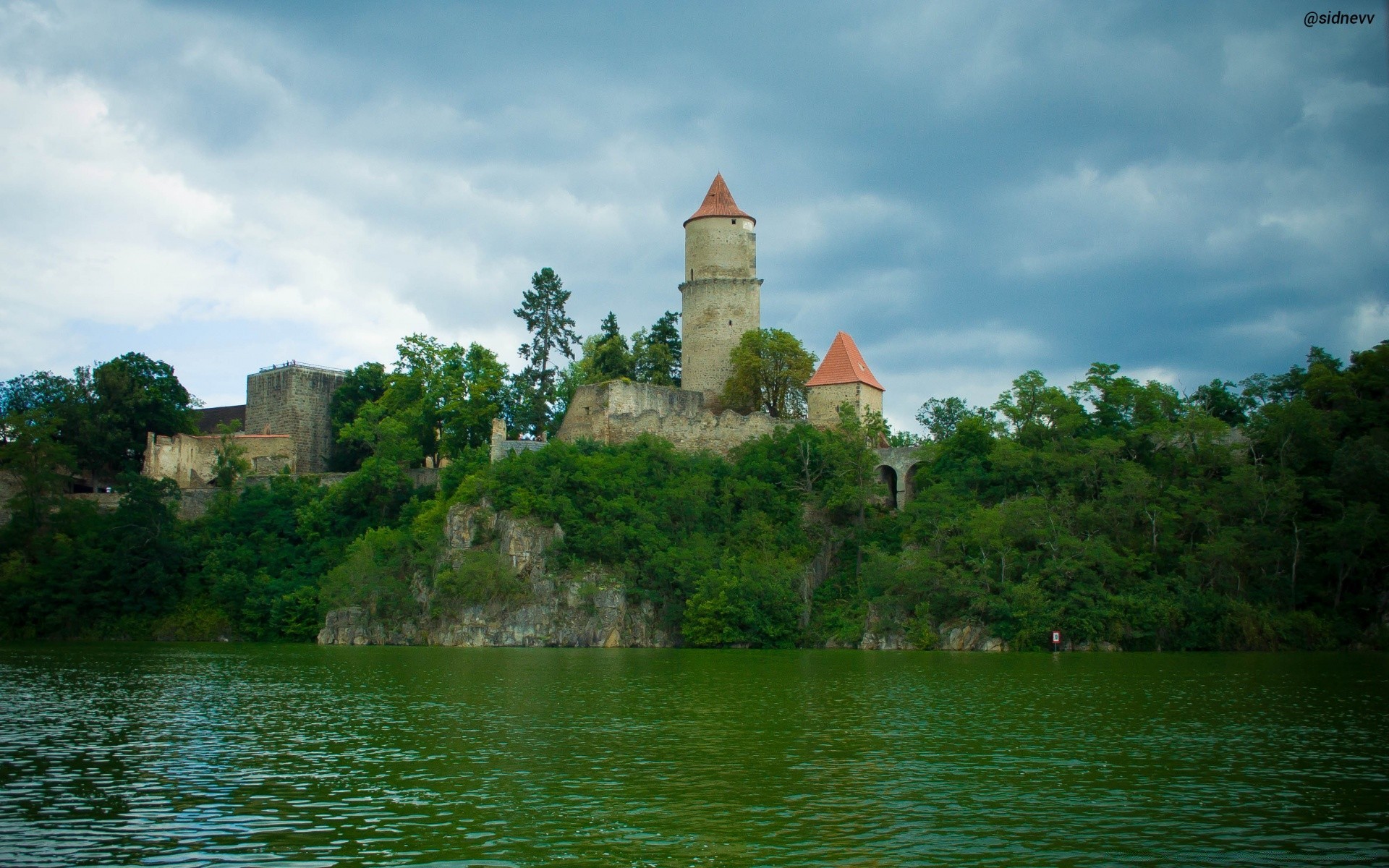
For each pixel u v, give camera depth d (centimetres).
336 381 13650
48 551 10281
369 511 10769
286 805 2762
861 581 9031
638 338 13688
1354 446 8662
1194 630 7881
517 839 2447
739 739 3741
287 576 10050
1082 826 2541
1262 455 9325
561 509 9250
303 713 4406
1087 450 9412
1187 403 10538
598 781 3031
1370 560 8338
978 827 2533
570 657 7544
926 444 10606
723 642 8600
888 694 5034
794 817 2631
